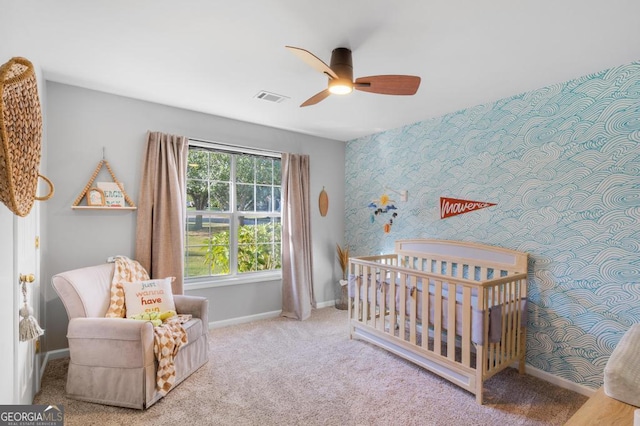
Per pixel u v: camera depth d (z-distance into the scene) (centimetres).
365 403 216
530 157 262
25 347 182
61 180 268
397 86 191
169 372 216
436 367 247
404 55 209
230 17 170
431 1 155
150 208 298
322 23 174
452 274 314
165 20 174
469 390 224
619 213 217
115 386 206
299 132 414
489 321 226
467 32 182
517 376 254
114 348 206
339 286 453
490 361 227
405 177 372
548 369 248
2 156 93
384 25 175
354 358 282
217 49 205
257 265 396
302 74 242
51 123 263
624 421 119
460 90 265
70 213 271
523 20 170
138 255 293
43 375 241
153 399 209
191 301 268
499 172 283
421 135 354
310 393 227
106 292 248
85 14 168
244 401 216
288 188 396
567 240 241
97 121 282
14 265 150
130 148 297
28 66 110
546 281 251
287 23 175
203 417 198
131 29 183
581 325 233
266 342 314
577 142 237
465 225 309
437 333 247
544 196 254
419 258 345
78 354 211
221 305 358
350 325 325
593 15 164
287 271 395
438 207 335
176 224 308
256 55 213
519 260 262
